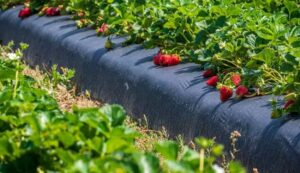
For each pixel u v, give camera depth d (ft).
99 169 11.59
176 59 26.63
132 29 30.48
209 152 22.08
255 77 22.59
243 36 24.56
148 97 25.93
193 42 26.96
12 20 42.42
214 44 25.00
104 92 29.40
